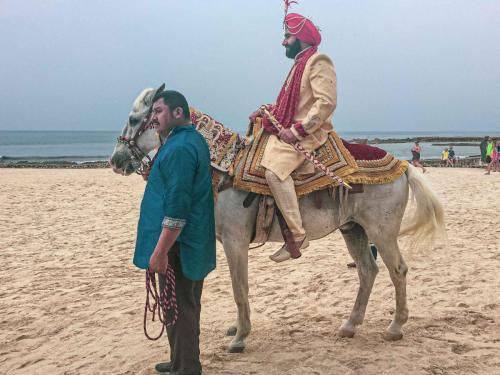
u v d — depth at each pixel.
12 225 10.44
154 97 3.93
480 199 13.27
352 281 5.98
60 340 4.51
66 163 38.12
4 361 4.11
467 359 3.76
